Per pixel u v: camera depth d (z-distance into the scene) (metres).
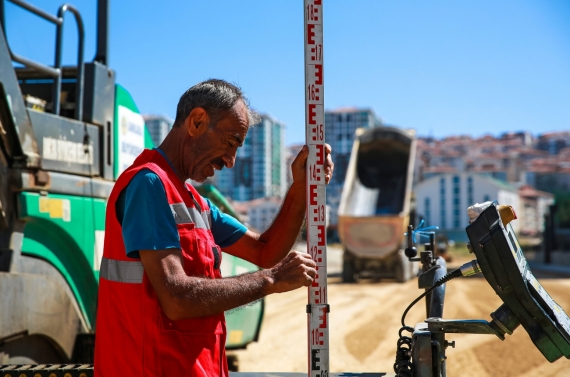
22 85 5.06
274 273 2.33
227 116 2.44
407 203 25.73
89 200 4.67
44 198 4.19
